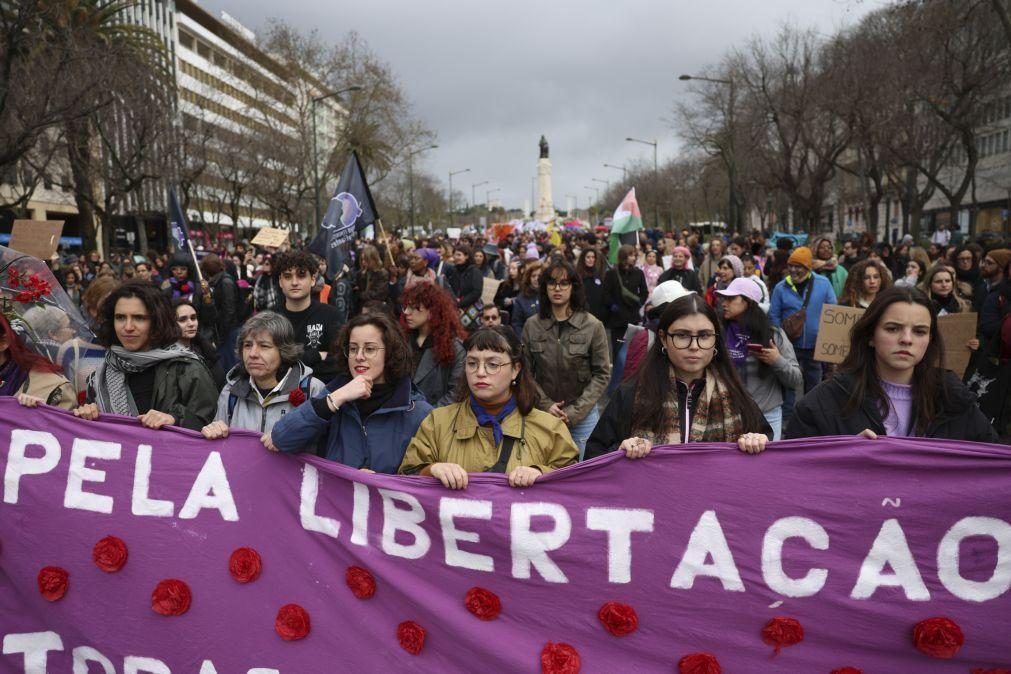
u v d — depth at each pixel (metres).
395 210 73.69
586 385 5.46
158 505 3.35
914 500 2.89
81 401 3.84
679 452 3.02
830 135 32.72
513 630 3.10
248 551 3.26
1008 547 2.84
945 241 27.45
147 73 24.92
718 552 3.00
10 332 3.76
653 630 3.03
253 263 18.98
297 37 41.88
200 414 3.78
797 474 2.96
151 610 3.33
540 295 5.48
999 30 23.12
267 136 42.19
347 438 3.42
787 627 2.94
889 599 2.91
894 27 26.84
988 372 4.89
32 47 17.00
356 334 3.40
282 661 3.23
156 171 27.30
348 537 3.21
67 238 42.03
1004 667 2.85
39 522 3.43
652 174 75.75
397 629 3.16
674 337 3.22
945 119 26.42
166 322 3.83
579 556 3.06
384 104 45.06
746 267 10.98
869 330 3.13
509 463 3.29
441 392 4.94
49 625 3.41
